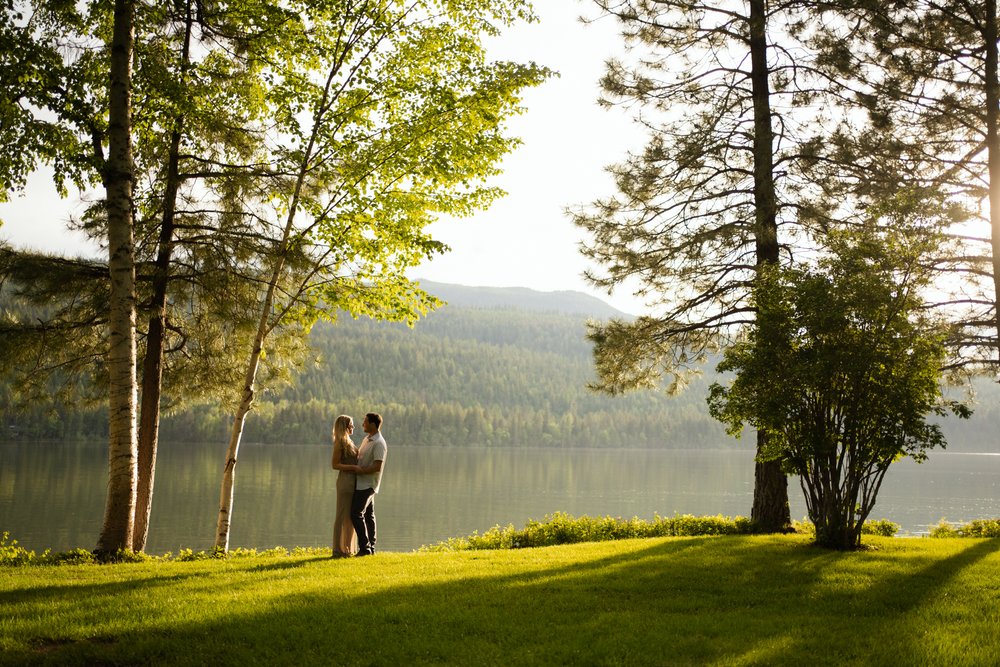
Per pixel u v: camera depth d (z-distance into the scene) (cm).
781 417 909
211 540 3450
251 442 15150
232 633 511
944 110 1397
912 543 1003
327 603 600
